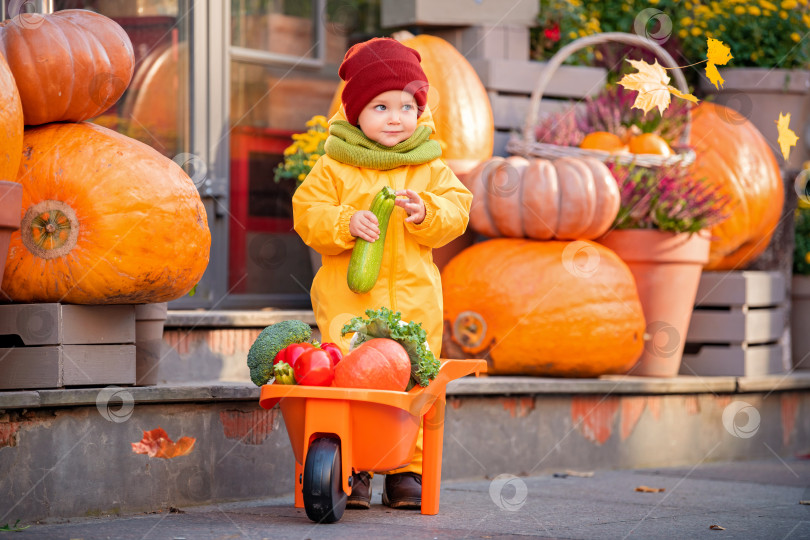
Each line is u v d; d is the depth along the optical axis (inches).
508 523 184.5
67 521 179.8
